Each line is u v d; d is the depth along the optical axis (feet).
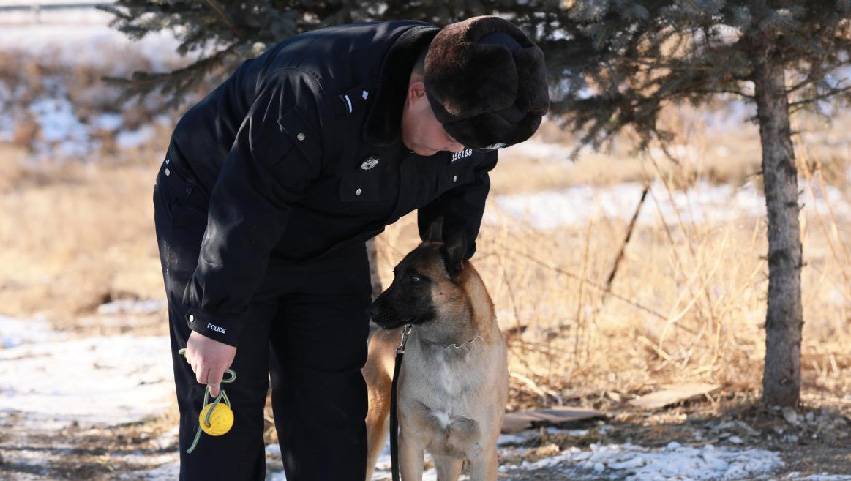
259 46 18.29
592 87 18.83
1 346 32.37
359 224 11.40
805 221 25.52
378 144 10.15
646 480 16.70
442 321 13.93
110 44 95.86
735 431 19.17
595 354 24.50
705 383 22.75
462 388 14.07
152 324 35.60
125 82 21.07
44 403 24.43
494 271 26.96
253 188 10.02
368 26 10.42
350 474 12.15
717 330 23.68
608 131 19.74
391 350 15.46
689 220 26.63
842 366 23.89
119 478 18.19
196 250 11.09
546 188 47.65
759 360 23.47
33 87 90.79
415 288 13.87
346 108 9.95
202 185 11.20
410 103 10.16
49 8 101.24
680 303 25.94
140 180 73.15
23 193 67.87
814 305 26.89
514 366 24.38
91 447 20.48
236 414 11.39
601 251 26.89
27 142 82.48
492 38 9.50
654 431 19.51
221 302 10.11
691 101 20.65
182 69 20.90
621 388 22.93
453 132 9.68
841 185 29.27
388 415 15.70
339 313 12.07
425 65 9.61
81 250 51.52
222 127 10.91
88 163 79.30
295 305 11.95
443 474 15.47
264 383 11.69
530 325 26.09
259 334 11.53
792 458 17.51
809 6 17.39
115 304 40.06
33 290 41.93
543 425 20.30
